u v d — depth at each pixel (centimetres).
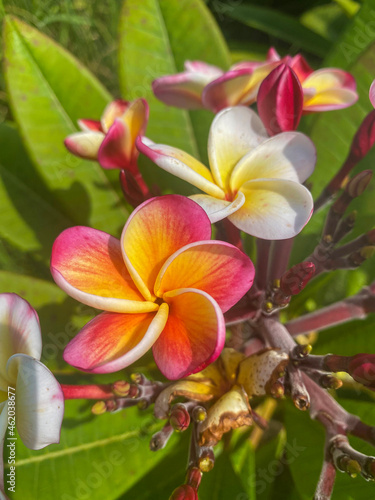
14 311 27
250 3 72
